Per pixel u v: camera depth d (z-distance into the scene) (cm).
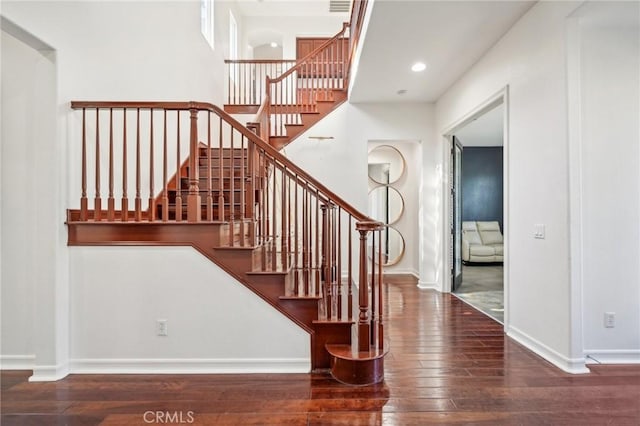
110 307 247
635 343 256
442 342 299
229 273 249
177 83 418
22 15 209
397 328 336
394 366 253
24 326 252
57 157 236
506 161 318
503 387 222
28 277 250
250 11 749
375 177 637
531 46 279
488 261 729
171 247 248
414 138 515
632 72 255
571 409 197
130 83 324
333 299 278
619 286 256
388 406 201
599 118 253
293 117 565
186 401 208
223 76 605
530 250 284
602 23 249
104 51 286
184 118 431
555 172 253
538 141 272
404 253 632
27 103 243
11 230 249
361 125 515
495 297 461
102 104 245
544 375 237
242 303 249
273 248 255
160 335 248
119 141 305
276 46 867
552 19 254
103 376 241
